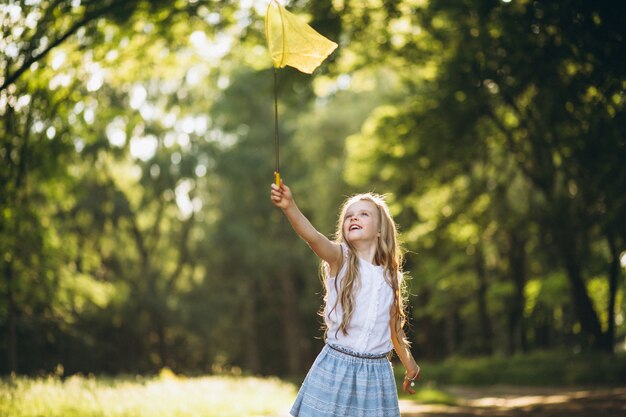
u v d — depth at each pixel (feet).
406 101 87.04
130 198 131.03
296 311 162.30
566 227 71.41
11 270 62.13
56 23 45.01
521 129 73.05
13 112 46.68
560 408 46.68
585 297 87.04
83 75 50.85
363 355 16.30
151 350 136.56
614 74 43.60
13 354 64.75
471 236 102.53
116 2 46.01
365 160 91.76
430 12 56.18
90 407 39.34
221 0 52.34
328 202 135.95
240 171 142.00
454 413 45.29
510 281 120.57
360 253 16.85
